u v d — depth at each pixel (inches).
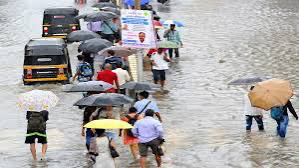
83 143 1396.4
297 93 1819.6
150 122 1171.9
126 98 1224.8
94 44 1929.1
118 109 1680.6
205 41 2755.9
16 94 1902.1
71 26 2812.5
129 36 1624.0
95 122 1090.7
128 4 2832.2
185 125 1525.6
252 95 1322.6
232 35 2891.2
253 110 1437.0
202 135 1435.8
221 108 1685.5
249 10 3801.7
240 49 2544.3
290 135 1419.8
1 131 1517.0
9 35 3043.8
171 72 2153.1
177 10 3855.8
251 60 2316.7
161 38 2790.4
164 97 1814.7
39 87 1988.2
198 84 1972.2
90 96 1225.4
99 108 1219.2
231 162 1233.4
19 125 1569.9
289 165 1205.1
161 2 4158.5
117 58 1811.0
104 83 1391.5
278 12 3676.2
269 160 1236.5
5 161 1277.1
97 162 1095.0
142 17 1609.3
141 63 1743.4
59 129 1512.1
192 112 1647.4
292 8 3855.8
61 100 1813.5
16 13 3882.9
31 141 1272.1
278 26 3132.4
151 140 1171.3
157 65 1892.2
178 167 1210.6
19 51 2628.0
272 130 1467.8
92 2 4367.6
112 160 1096.8
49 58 2015.3
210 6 4040.4
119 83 1681.8
